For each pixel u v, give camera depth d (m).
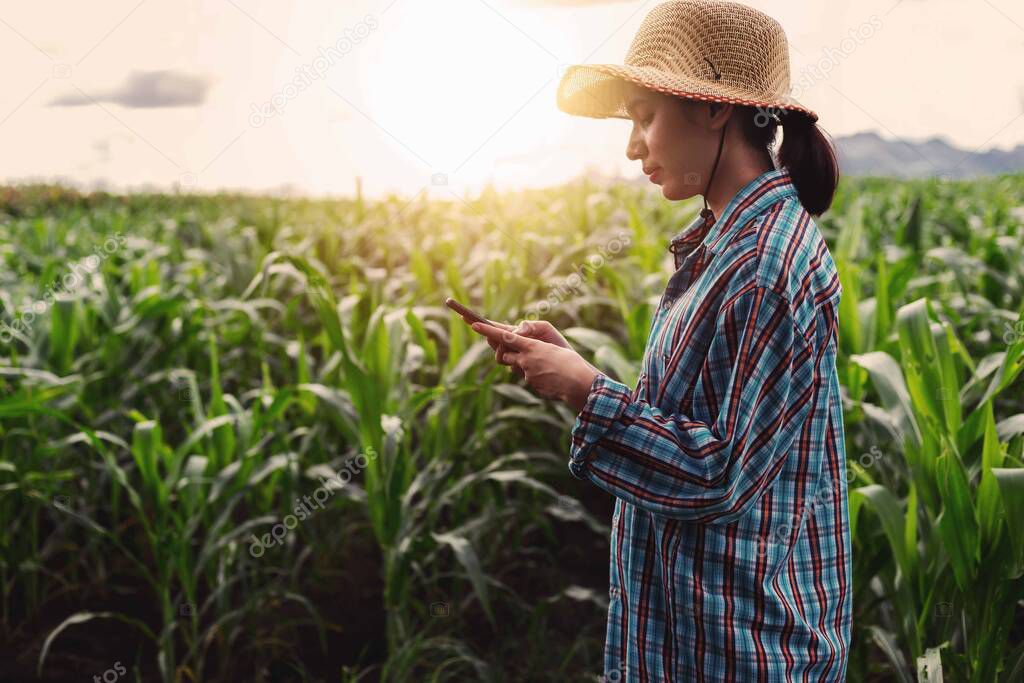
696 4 1.21
